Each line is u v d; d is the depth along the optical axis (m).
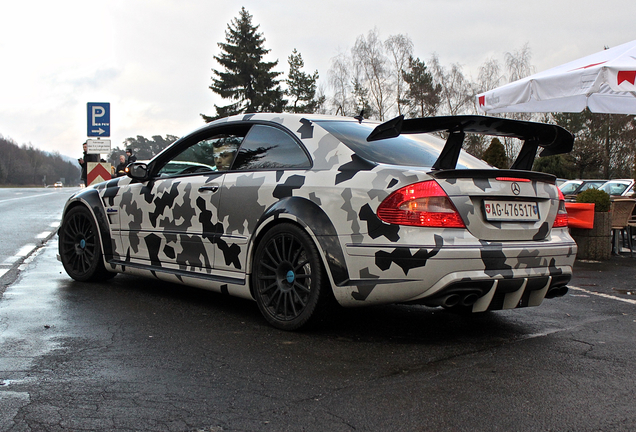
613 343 3.46
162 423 2.22
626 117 38.38
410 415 2.33
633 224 8.52
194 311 4.18
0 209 16.88
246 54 54.56
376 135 3.34
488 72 38.50
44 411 2.32
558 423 2.26
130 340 3.38
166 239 4.54
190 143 4.63
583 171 37.03
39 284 5.20
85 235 5.31
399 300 3.21
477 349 3.30
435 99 41.12
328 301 3.47
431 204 3.16
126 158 20.30
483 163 4.16
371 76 42.53
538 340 3.52
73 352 3.13
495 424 2.25
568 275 3.56
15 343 3.29
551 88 7.60
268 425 2.22
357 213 3.30
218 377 2.76
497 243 3.28
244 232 3.91
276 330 3.66
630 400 2.51
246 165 4.09
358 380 2.74
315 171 3.61
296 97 63.00
